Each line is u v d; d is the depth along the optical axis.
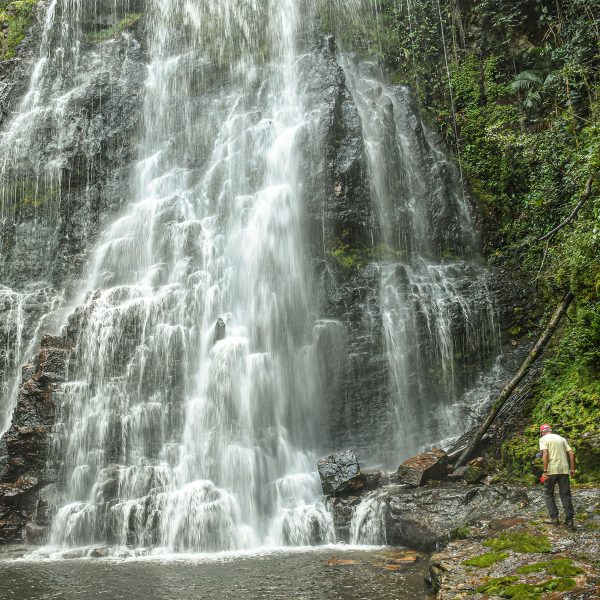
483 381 17.88
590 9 20.00
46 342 17.50
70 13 26.36
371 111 21.94
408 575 10.22
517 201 21.52
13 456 15.82
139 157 23.62
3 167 23.41
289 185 19.73
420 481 13.18
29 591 10.03
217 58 24.70
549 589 7.66
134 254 20.69
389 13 26.33
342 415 16.89
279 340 17.92
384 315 17.81
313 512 13.55
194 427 16.06
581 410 13.58
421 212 21.09
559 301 17.20
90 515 14.38
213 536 13.41
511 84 22.34
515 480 13.33
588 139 16.66
